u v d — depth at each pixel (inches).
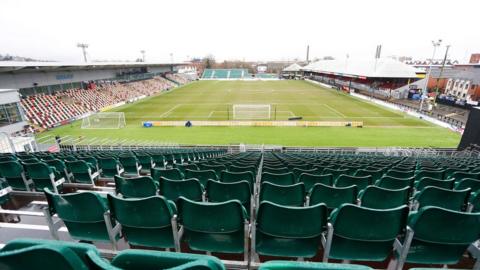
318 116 1159.0
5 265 45.1
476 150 571.2
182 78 3181.6
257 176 269.4
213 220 100.7
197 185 156.3
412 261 100.6
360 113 1210.6
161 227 106.3
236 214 99.4
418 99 1705.2
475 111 581.0
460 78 2009.1
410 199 180.1
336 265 46.6
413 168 285.3
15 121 703.7
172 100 1667.1
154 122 1024.2
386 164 346.3
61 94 1306.6
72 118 1142.3
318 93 1930.4
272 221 99.0
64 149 675.4
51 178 207.8
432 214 90.4
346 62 2503.7
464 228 91.0
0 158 277.0
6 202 196.4
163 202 100.2
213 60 4881.9
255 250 108.7
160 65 2719.0
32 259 44.9
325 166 295.9
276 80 3225.9
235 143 805.9
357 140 828.0
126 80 2092.8
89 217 110.5
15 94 699.4
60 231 141.8
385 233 95.3
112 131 952.3
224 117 1159.6
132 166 310.3
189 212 101.0
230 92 2027.6
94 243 131.3
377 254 101.0
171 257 49.5
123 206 102.3
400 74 1777.8
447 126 961.5
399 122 1040.8
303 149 711.1
